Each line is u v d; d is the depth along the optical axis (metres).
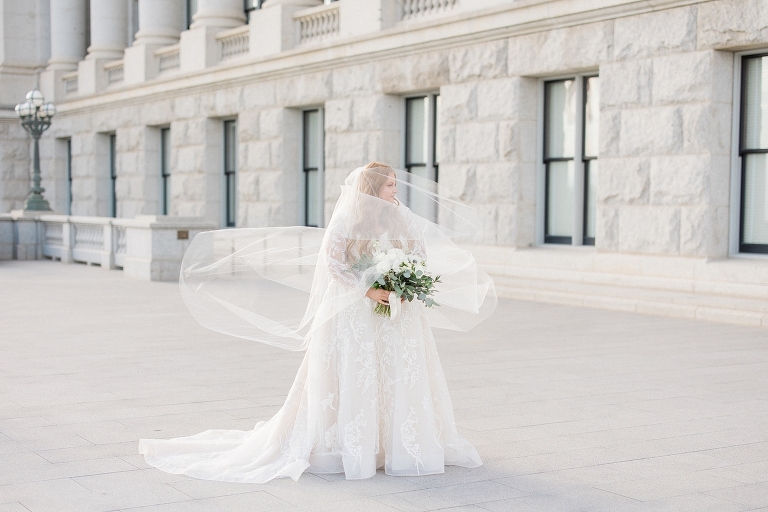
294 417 5.78
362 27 19.30
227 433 6.35
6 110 35.19
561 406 7.44
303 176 22.42
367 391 5.58
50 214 27.25
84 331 11.80
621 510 4.91
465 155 17.08
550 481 5.44
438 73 17.50
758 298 12.35
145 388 8.15
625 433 6.57
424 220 5.99
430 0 18.05
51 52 34.91
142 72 27.86
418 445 5.60
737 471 5.64
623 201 14.42
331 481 5.48
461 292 5.99
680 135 13.52
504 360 9.57
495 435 6.53
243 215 23.66
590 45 14.70
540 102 16.23
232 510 4.91
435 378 5.79
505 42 16.12
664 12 13.59
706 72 13.13
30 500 5.04
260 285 6.23
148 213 28.30
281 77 21.91
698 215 13.33
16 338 11.17
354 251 5.64
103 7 31.22
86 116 31.67
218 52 24.83
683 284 13.37
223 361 9.59
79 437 6.43
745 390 8.06
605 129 14.61
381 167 5.77
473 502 5.05
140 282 18.94
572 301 14.53
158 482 5.41
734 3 12.67
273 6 22.00
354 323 5.61
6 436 6.44
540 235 16.50
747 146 13.36
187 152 25.89
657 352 10.06
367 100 19.27
